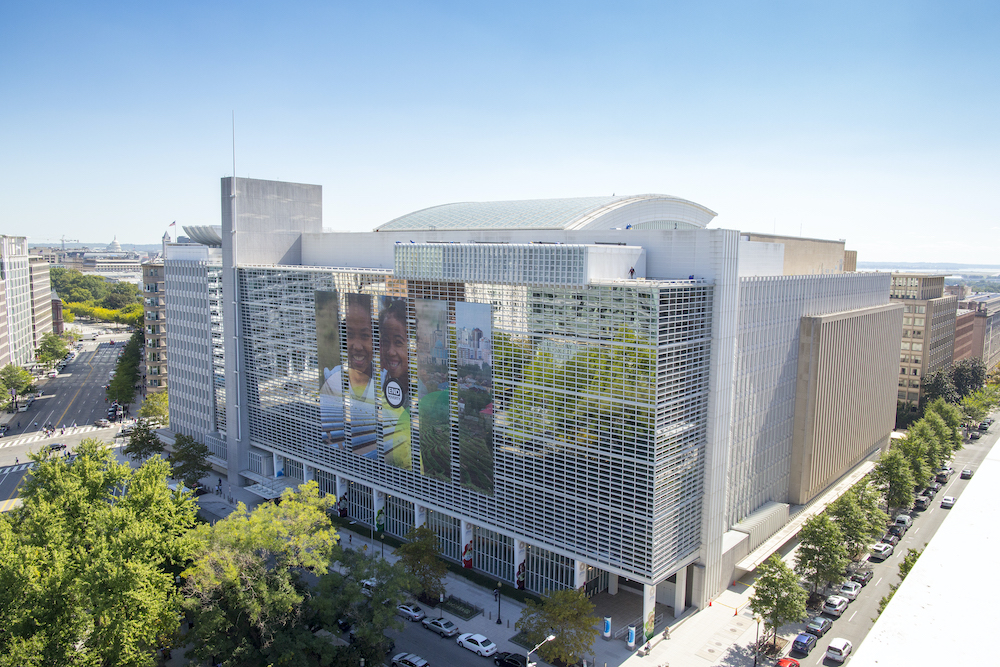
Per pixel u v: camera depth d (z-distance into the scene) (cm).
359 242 13025
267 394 13050
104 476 8125
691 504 8550
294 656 6888
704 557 8825
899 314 14675
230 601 7156
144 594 6588
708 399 8581
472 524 10019
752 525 9950
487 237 10706
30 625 6112
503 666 7731
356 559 7788
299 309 11938
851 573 9831
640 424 7838
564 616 7562
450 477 9900
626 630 8431
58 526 7056
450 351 9588
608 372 8025
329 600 7269
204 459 13450
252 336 13188
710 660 7769
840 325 11625
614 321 7894
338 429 11612
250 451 13638
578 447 8431
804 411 11131
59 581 6150
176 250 15238
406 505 10900
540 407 8712
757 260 10238
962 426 18338
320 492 12512
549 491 8812
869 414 13688
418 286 9894
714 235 8344
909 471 11581
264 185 13575
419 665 7619
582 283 8025
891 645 1320
